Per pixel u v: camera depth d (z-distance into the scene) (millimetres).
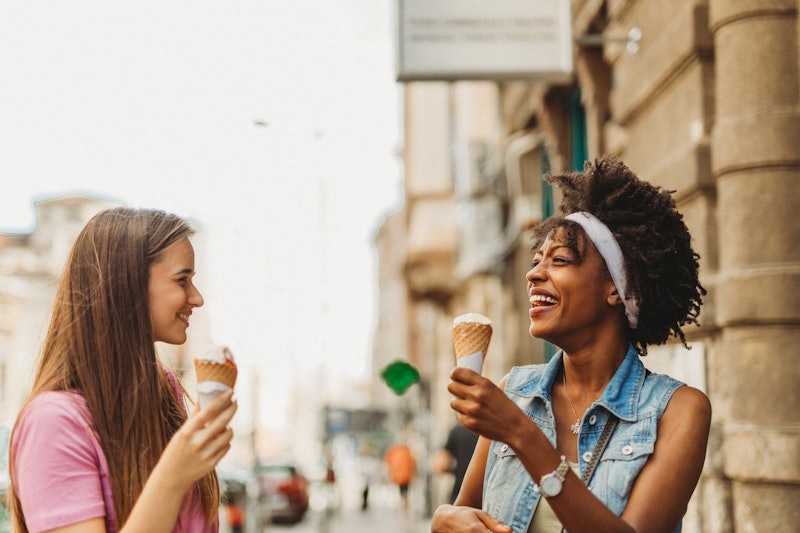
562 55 7082
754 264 5191
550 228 2639
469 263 20484
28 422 2252
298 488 23328
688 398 2463
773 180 5176
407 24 7125
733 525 5234
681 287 2660
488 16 7133
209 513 2477
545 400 2609
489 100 17656
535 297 2609
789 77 5266
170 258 2506
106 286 2420
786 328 5066
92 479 2236
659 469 2381
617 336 2594
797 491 4887
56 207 39031
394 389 17094
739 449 5062
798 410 4996
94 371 2361
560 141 11266
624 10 7500
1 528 5996
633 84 7145
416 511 24047
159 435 2396
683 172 5895
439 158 29797
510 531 2436
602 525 2170
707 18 5840
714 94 5832
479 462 2818
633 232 2572
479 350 2225
